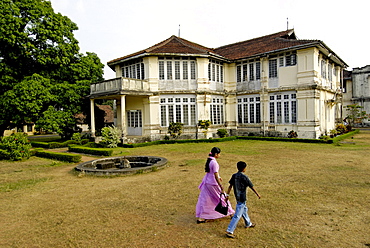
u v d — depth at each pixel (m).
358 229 5.09
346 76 41.38
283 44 22.41
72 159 13.59
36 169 12.10
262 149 16.28
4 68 20.38
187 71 22.42
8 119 21.00
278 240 4.71
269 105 22.66
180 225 5.50
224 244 4.62
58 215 6.30
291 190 7.65
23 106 19.23
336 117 27.52
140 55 21.58
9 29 18.92
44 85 20.95
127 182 9.12
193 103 22.47
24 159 14.90
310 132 20.17
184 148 17.72
